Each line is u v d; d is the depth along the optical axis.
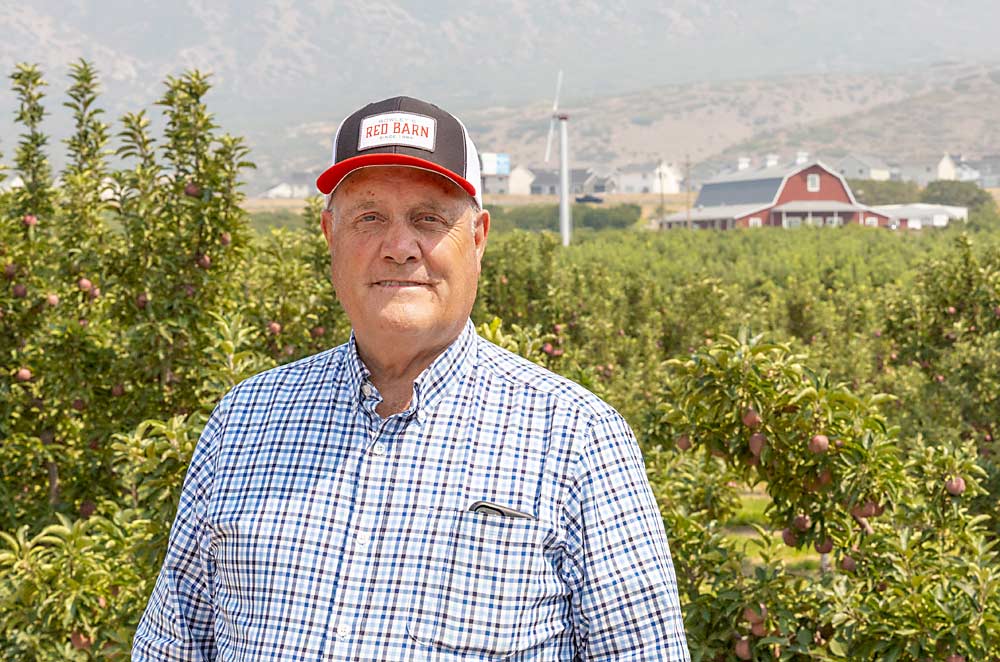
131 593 5.11
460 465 1.67
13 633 5.09
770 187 120.56
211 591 1.83
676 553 5.37
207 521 1.78
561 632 1.65
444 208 1.73
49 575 5.04
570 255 38.97
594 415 1.72
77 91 8.91
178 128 7.56
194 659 1.83
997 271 11.12
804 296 20.31
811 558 10.19
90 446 7.75
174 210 7.63
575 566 1.66
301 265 9.12
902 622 4.80
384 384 1.76
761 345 5.10
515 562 1.62
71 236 7.89
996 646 4.73
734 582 5.19
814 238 51.84
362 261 1.72
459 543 1.63
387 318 1.69
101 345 7.77
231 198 7.66
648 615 1.64
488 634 1.60
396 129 1.71
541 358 5.24
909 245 46.50
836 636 4.91
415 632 1.61
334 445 1.73
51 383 7.51
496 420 1.71
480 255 1.86
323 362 1.86
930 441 9.54
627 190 194.00
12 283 7.80
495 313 15.66
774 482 5.29
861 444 5.03
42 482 8.06
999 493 7.19
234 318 5.18
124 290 7.70
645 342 17.44
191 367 7.55
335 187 1.77
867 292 24.30
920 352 11.47
